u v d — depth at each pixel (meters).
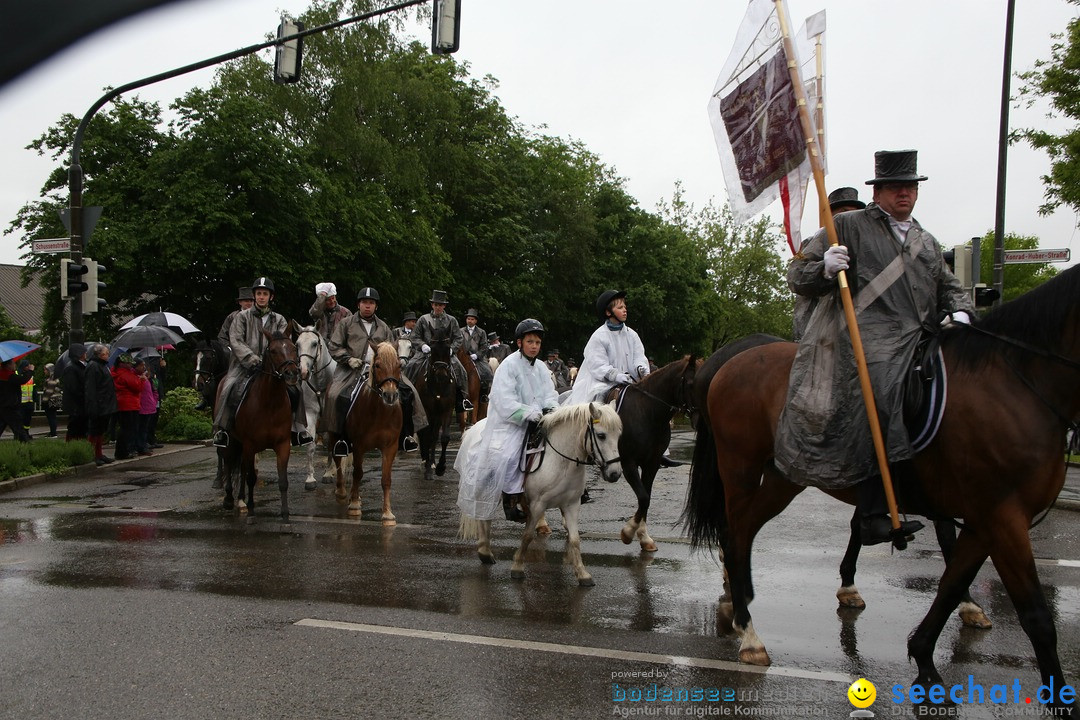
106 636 5.66
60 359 18.23
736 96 5.69
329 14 31.09
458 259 37.78
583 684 4.84
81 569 7.54
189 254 24.08
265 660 5.20
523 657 5.28
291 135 30.89
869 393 4.72
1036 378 4.46
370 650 5.39
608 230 45.41
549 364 23.69
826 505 10.67
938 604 4.74
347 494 12.06
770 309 55.78
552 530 9.51
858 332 4.80
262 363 10.20
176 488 12.64
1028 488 4.36
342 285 28.94
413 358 14.38
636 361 9.24
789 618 6.13
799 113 5.24
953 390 4.59
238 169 25.22
